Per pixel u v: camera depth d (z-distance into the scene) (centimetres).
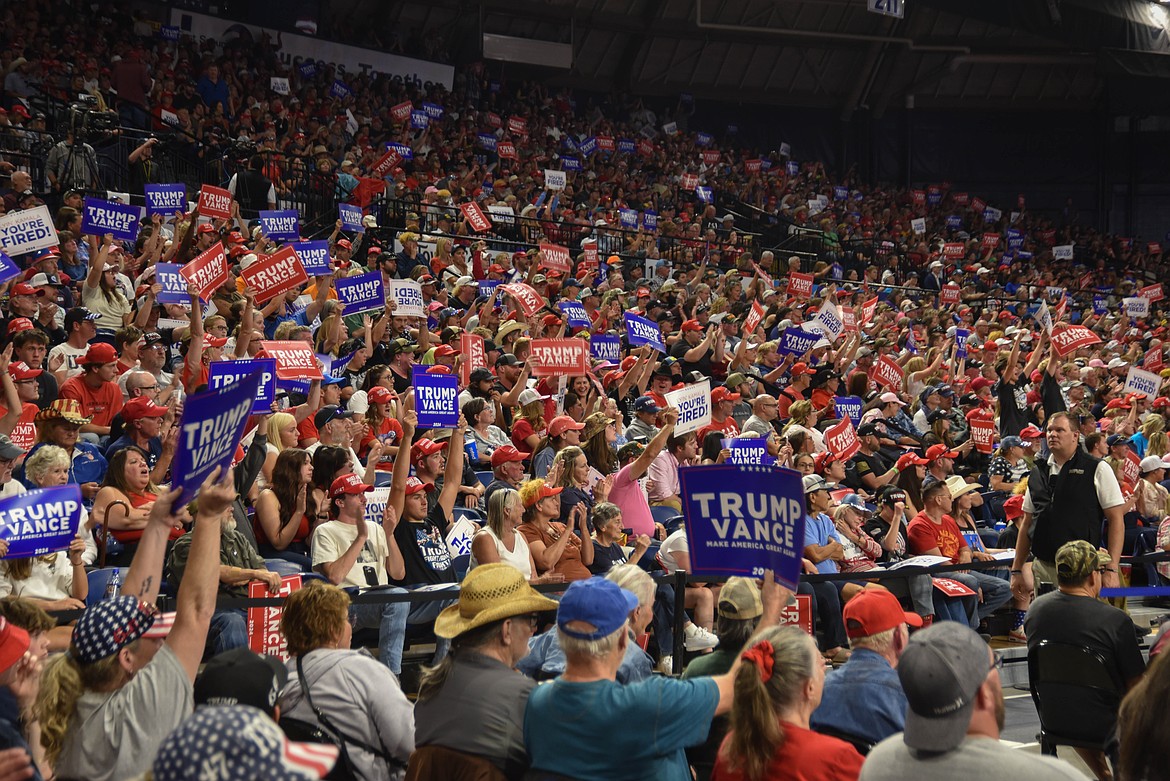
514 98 3353
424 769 421
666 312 1650
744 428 1166
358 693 450
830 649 825
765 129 3966
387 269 1620
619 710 381
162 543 389
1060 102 4078
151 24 2516
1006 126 4106
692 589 804
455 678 429
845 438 1126
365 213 2069
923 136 4094
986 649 315
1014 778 294
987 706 320
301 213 2120
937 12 3756
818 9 3675
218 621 623
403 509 778
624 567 534
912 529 987
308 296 1374
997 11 3291
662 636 789
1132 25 3456
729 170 3556
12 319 1039
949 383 1764
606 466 1000
